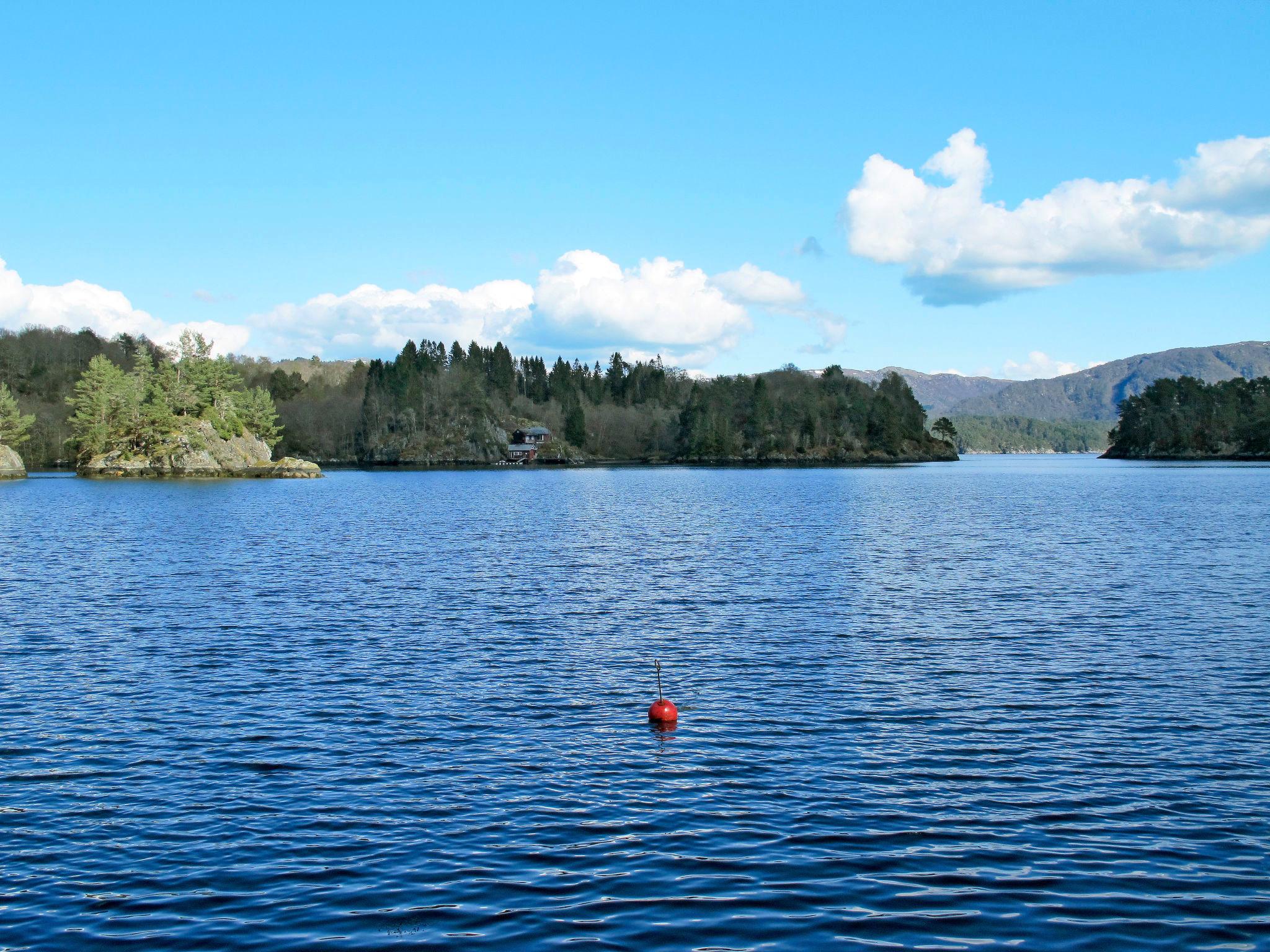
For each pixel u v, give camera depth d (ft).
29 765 68.23
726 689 88.33
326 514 315.58
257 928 46.75
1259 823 57.57
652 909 48.32
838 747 71.77
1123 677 90.89
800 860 53.42
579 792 63.21
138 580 156.25
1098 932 46.14
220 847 55.26
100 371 640.17
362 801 61.72
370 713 80.48
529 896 49.67
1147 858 53.47
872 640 108.88
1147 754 69.72
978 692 86.33
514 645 106.83
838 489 485.56
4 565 176.35
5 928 46.68
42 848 55.26
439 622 120.47
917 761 68.64
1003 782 64.49
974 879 51.24
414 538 231.09
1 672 94.02
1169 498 378.12
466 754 70.54
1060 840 55.67
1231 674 91.97
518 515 312.71
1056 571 164.35
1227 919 47.14
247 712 80.79
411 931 46.42
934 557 185.68
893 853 54.19
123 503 370.94
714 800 61.82
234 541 222.48
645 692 87.15
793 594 141.59
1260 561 174.60
